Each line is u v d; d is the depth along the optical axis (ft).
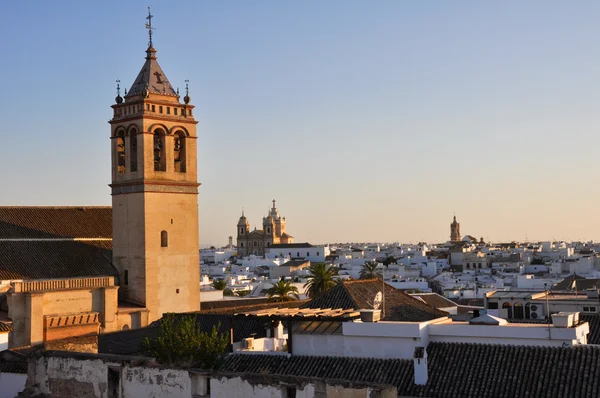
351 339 129.49
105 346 184.96
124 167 260.83
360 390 89.30
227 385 96.99
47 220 259.39
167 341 136.26
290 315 136.77
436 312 182.80
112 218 260.01
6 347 211.82
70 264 245.65
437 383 116.16
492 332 122.72
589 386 107.45
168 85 262.88
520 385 111.34
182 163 263.49
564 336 118.32
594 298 218.18
